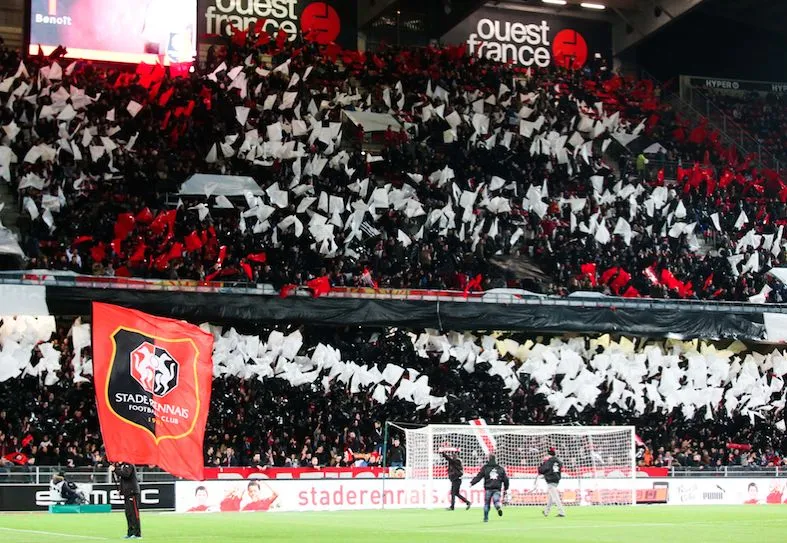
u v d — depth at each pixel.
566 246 50.16
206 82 51.19
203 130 49.06
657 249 51.53
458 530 25.84
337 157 49.12
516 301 45.81
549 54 64.50
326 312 43.25
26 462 36.69
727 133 64.25
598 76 62.31
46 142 45.47
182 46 55.41
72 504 34.19
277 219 45.91
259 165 47.81
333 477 38.69
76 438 38.56
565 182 53.69
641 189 53.59
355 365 43.25
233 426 40.53
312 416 41.72
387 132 52.06
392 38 62.00
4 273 39.06
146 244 43.12
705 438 47.38
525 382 46.00
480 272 48.31
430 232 48.38
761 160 63.44
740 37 67.81
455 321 44.88
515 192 51.69
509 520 30.30
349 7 60.84
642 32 63.62
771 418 49.34
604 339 47.66
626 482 41.06
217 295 41.91
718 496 42.16
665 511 35.78
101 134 46.50
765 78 68.12
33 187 43.75
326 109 52.62
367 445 42.19
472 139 52.94
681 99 64.69
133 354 25.11
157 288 41.00
